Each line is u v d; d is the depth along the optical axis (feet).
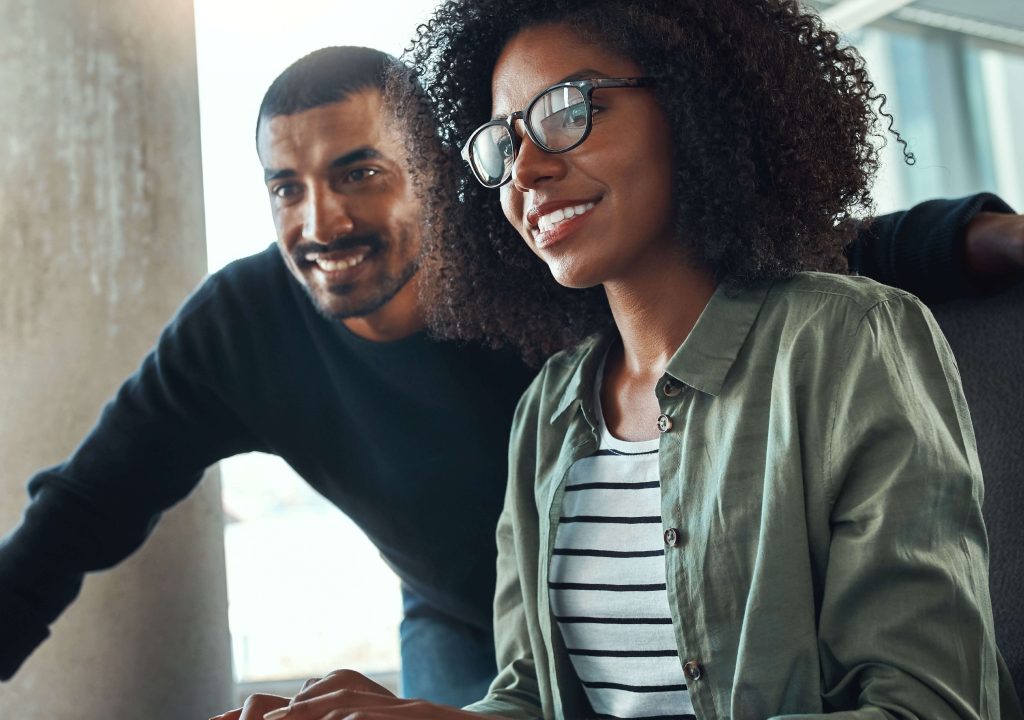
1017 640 3.32
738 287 3.02
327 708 2.65
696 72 3.00
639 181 2.98
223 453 5.76
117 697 6.41
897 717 2.34
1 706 6.27
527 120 3.00
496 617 3.73
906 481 2.51
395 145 5.19
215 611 6.91
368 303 5.18
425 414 5.25
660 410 3.06
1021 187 11.11
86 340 6.54
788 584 2.60
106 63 6.66
